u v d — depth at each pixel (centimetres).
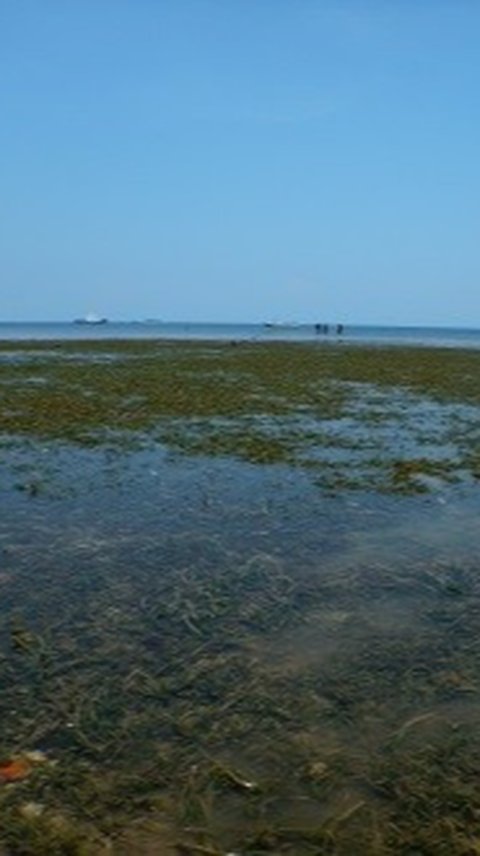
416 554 1105
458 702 674
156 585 961
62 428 2256
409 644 795
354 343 10744
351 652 774
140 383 3691
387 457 1891
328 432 2294
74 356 6275
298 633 820
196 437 2125
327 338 14325
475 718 647
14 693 682
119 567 1030
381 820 514
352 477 1639
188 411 2695
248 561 1062
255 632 821
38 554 1082
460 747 602
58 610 875
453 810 526
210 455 1870
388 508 1378
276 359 6000
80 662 744
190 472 1675
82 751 592
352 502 1420
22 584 959
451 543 1162
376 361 5988
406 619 862
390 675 724
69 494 1455
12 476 1598
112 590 941
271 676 719
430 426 2480
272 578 993
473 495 1488
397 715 650
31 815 514
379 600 920
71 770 566
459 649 784
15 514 1304
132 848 482
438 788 550
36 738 609
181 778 558
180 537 1178
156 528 1227
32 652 764
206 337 14462
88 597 916
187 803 528
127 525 1243
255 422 2470
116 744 602
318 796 539
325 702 671
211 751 593
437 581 988
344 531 1223
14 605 889
